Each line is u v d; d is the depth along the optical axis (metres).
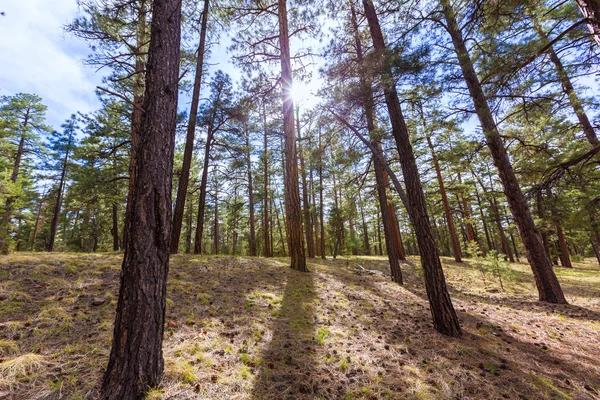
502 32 5.62
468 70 7.98
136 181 2.77
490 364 3.61
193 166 21.91
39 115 20.95
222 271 7.64
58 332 3.45
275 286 6.92
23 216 20.36
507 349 4.19
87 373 2.68
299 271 9.10
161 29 3.17
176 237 9.88
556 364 3.80
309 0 9.34
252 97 11.05
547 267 7.96
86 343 3.27
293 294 6.48
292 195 9.70
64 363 2.82
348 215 12.00
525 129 9.50
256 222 34.34
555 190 7.48
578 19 6.71
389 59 5.18
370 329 4.77
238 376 2.88
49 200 26.97
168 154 2.95
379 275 11.09
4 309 3.80
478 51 7.11
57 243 35.97
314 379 2.96
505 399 2.78
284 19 9.95
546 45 4.80
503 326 5.39
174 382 2.63
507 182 8.48
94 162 12.29
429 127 13.45
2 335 3.21
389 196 14.05
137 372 2.40
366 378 3.06
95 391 2.41
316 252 22.89
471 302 7.91
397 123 5.62
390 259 10.05
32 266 5.58
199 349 3.40
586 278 13.89
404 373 3.21
